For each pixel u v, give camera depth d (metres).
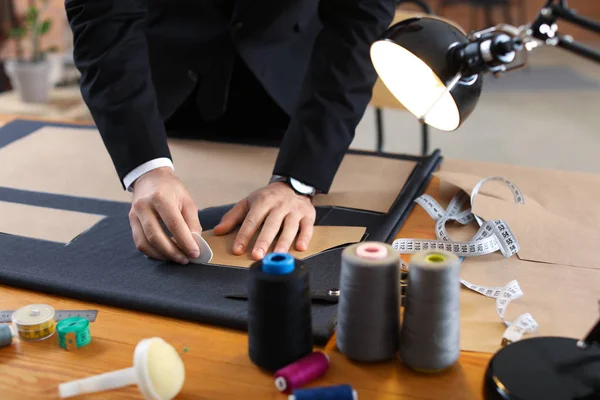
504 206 1.22
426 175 1.44
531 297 0.97
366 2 1.37
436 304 0.76
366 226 1.21
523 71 5.71
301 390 0.73
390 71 1.04
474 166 1.53
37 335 0.87
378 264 0.77
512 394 0.70
